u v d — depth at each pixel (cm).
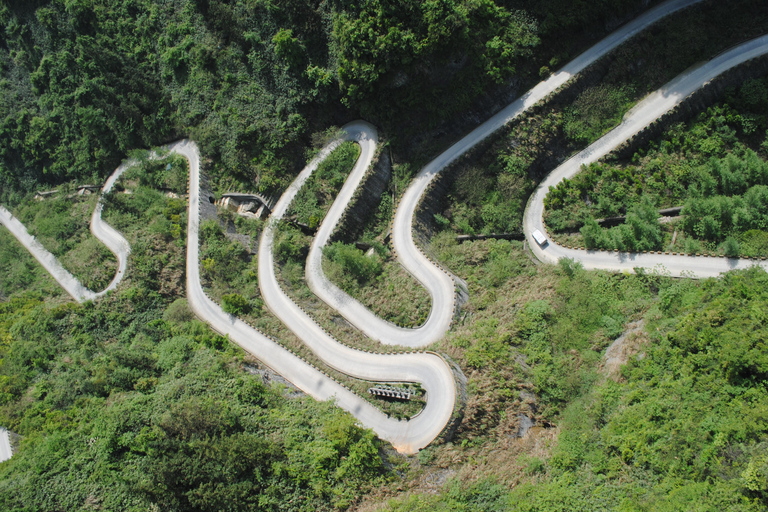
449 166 6962
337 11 6712
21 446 5738
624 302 5869
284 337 6556
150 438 5353
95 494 5184
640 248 6103
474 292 6525
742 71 6384
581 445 4944
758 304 4759
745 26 6469
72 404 6047
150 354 6356
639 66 6731
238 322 6744
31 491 5231
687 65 6594
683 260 5881
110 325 7112
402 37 6334
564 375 5488
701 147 6444
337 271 6862
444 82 6844
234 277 7169
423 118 7062
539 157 6925
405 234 6819
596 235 6338
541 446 5241
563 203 6744
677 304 5475
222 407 5519
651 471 4475
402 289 6531
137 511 4997
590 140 6856
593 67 6725
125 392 5959
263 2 7081
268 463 5153
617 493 4491
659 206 6500
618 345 5522
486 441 5469
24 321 7244
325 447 5266
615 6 6612
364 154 7225
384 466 5350
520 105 6938
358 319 6556
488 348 5738
